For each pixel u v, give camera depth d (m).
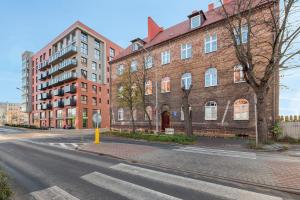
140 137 18.75
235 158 9.11
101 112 48.41
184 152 10.84
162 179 6.55
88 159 10.03
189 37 23.08
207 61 21.31
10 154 11.88
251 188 5.71
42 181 6.46
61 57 46.75
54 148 14.34
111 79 33.00
